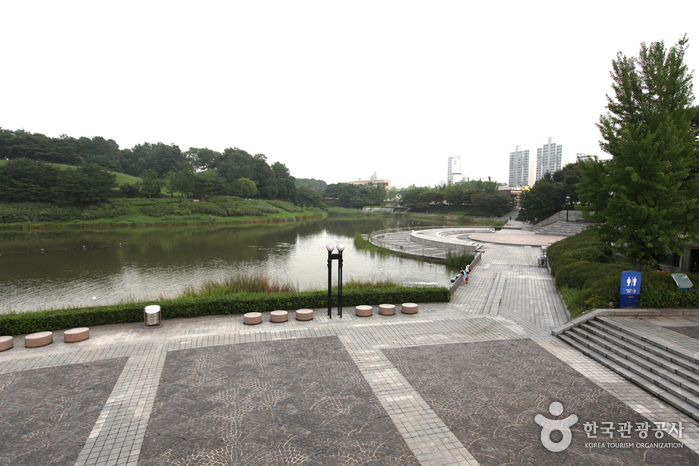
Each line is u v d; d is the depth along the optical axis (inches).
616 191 575.8
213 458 278.8
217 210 3501.5
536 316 637.3
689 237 559.5
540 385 392.5
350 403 356.2
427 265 1325.0
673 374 384.5
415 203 5012.3
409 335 541.0
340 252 615.2
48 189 2871.6
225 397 365.7
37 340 489.1
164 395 369.1
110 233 2412.6
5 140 4047.7
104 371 421.1
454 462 276.4
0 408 344.8
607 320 519.5
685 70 576.1
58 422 323.9
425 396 369.7
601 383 396.5
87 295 919.0
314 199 5438.0
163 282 1061.8
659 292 564.7
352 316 634.8
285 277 1132.5
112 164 4889.3
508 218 3543.3
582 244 1016.2
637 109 605.6
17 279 1089.4
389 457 281.3
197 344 501.7
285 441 299.4
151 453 284.8
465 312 669.3
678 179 561.6
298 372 420.5
